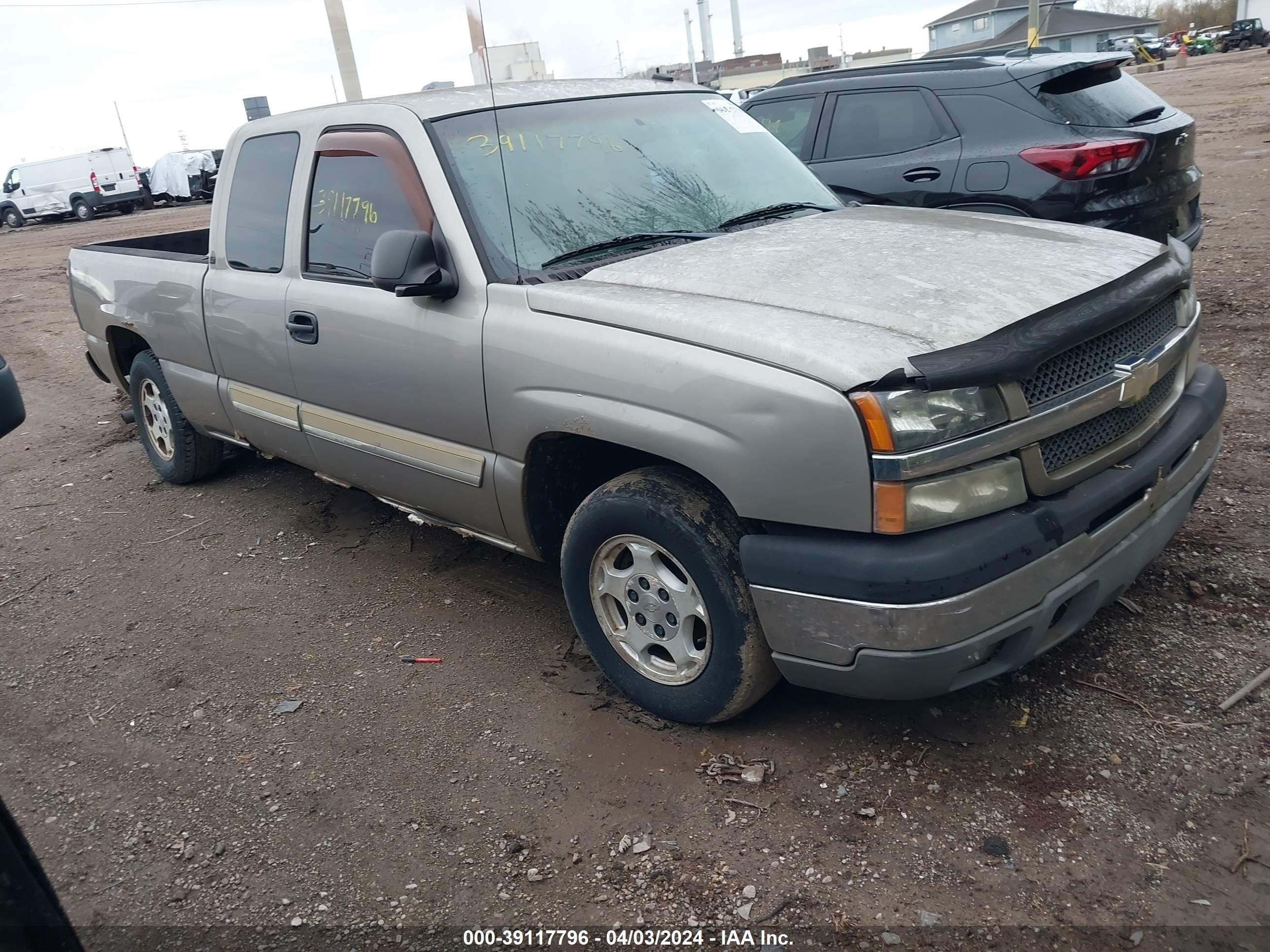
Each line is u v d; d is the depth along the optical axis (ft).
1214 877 7.83
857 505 8.05
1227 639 10.72
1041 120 20.67
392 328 11.78
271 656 12.69
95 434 23.79
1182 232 21.72
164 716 11.58
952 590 7.93
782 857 8.48
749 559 8.73
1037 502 8.53
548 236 11.27
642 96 13.66
